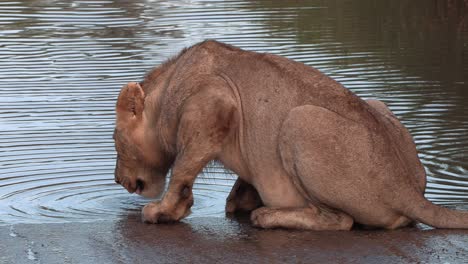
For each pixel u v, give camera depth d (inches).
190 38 1175.0
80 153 728.3
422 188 555.2
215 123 550.0
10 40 1184.8
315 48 1118.4
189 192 565.6
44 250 501.0
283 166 541.0
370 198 524.1
